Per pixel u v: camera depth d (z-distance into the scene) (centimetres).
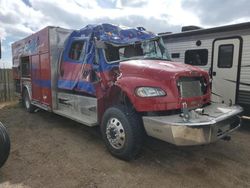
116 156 453
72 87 601
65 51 639
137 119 423
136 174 393
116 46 518
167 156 466
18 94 1010
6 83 1328
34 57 779
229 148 512
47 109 706
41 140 560
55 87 680
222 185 362
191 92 427
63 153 479
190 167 421
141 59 519
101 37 514
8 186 357
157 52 569
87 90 545
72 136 589
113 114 442
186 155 472
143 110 401
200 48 756
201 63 758
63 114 611
